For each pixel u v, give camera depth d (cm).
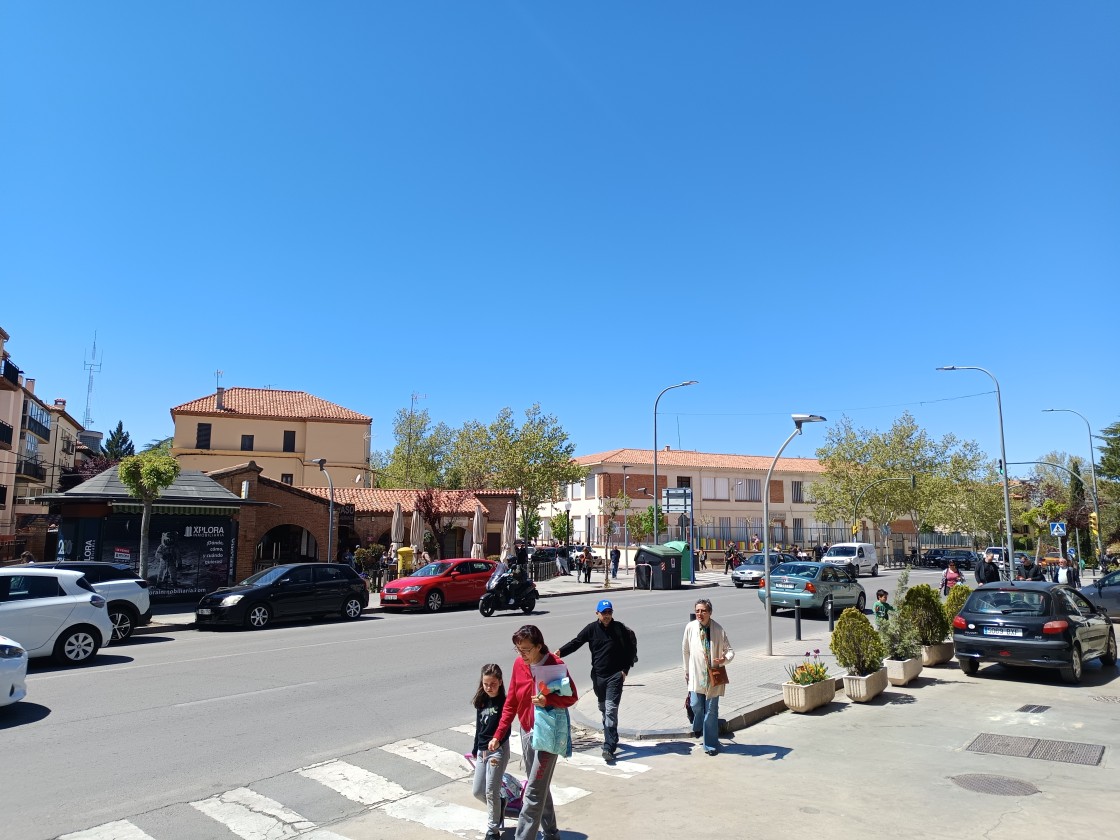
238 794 670
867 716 1011
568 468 5300
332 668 1284
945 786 709
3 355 3731
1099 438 6156
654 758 809
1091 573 5019
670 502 3859
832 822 614
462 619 2102
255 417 5353
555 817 577
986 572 2252
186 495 2294
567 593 3142
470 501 3875
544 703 553
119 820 602
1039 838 579
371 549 3209
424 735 877
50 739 824
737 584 3612
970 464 6525
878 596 1320
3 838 560
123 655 1427
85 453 6494
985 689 1198
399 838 582
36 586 1288
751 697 1060
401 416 6662
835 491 5994
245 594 1856
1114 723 972
